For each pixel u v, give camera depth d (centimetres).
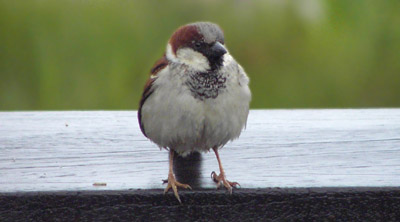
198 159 708
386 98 1120
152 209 583
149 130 697
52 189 581
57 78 1073
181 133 670
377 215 587
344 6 1073
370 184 593
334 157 700
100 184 603
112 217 580
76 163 681
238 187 593
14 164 673
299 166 668
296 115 906
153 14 1075
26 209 573
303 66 1110
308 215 587
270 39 1078
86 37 1076
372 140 765
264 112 927
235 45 1079
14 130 814
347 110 936
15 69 1072
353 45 1102
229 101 662
